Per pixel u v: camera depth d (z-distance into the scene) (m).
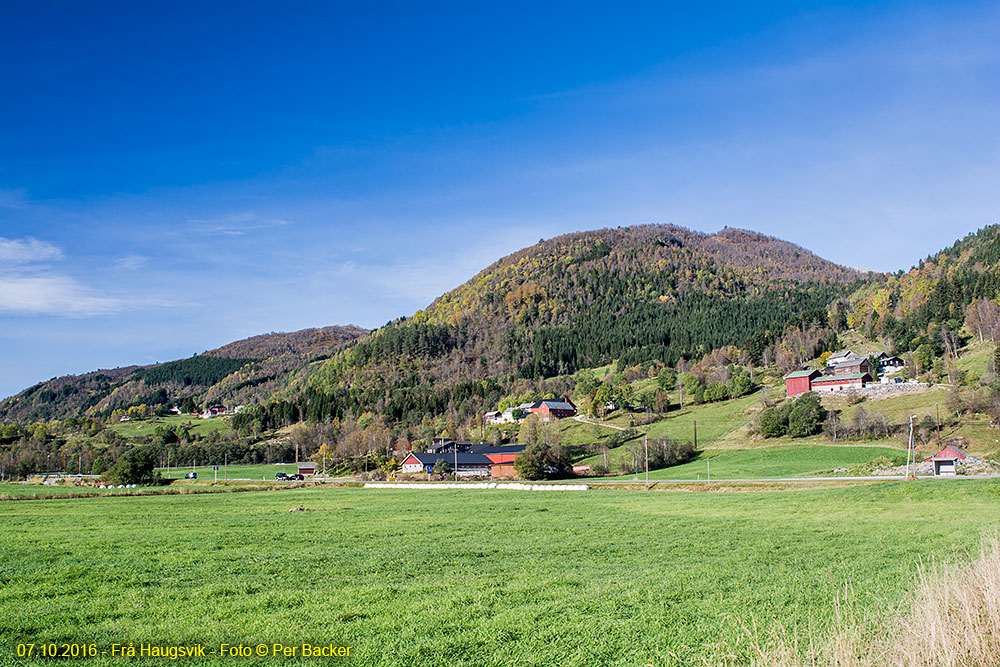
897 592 17.89
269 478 121.81
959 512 39.34
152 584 20.52
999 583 12.68
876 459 78.38
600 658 13.50
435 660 13.42
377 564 24.39
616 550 28.33
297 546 29.48
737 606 17.31
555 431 130.25
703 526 36.88
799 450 97.00
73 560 25.02
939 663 10.73
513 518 43.22
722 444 111.31
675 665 12.97
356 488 87.94
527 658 13.48
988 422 90.38
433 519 42.81
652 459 99.75
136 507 56.03
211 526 38.69
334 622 16.05
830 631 13.75
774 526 36.16
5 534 34.09
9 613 16.75
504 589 19.69
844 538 30.70
